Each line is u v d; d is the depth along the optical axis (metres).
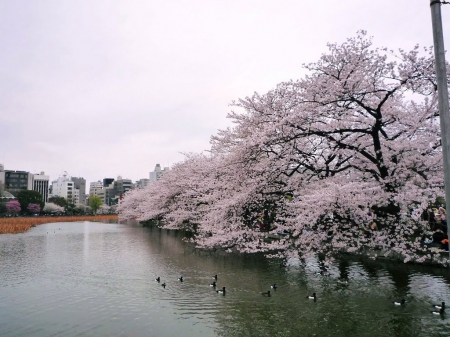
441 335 9.12
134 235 38.31
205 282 15.08
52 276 16.88
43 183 172.50
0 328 10.30
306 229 14.39
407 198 12.69
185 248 26.25
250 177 17.23
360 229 15.11
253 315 10.96
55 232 43.91
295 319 10.51
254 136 15.14
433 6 5.18
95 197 128.38
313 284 14.00
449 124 4.98
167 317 11.01
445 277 13.84
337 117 15.56
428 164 15.43
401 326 9.72
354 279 14.32
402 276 14.26
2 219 67.44
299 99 15.34
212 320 10.66
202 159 34.31
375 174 15.63
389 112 15.52
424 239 15.60
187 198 32.81
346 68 14.34
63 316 11.25
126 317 11.08
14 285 15.17
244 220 18.27
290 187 17.27
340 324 10.01
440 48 5.09
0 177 140.12
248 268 17.77
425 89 14.62
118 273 17.38
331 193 12.46
